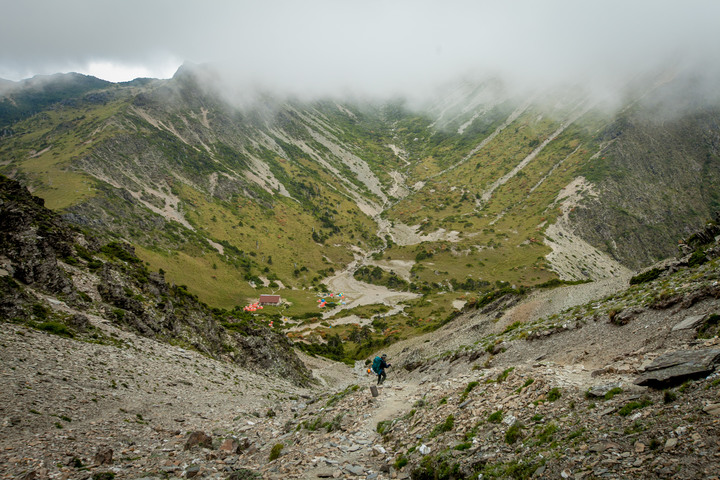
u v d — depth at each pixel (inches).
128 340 1517.0
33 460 594.6
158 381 1277.1
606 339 964.6
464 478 463.8
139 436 824.9
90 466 610.9
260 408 1309.1
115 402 995.9
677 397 425.4
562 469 386.3
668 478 312.2
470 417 620.7
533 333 1289.4
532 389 625.9
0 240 1525.6
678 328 752.3
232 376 1717.5
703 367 450.3
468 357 1574.8
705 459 311.6
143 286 2018.9
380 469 565.9
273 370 2345.0
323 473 568.1
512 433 506.9
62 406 860.0
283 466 632.4
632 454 363.9
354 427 781.9
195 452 747.4
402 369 2351.1
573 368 711.1
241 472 608.7
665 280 1355.8
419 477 512.4
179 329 1953.7
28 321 1286.9
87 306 1596.9
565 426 472.7
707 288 880.9
